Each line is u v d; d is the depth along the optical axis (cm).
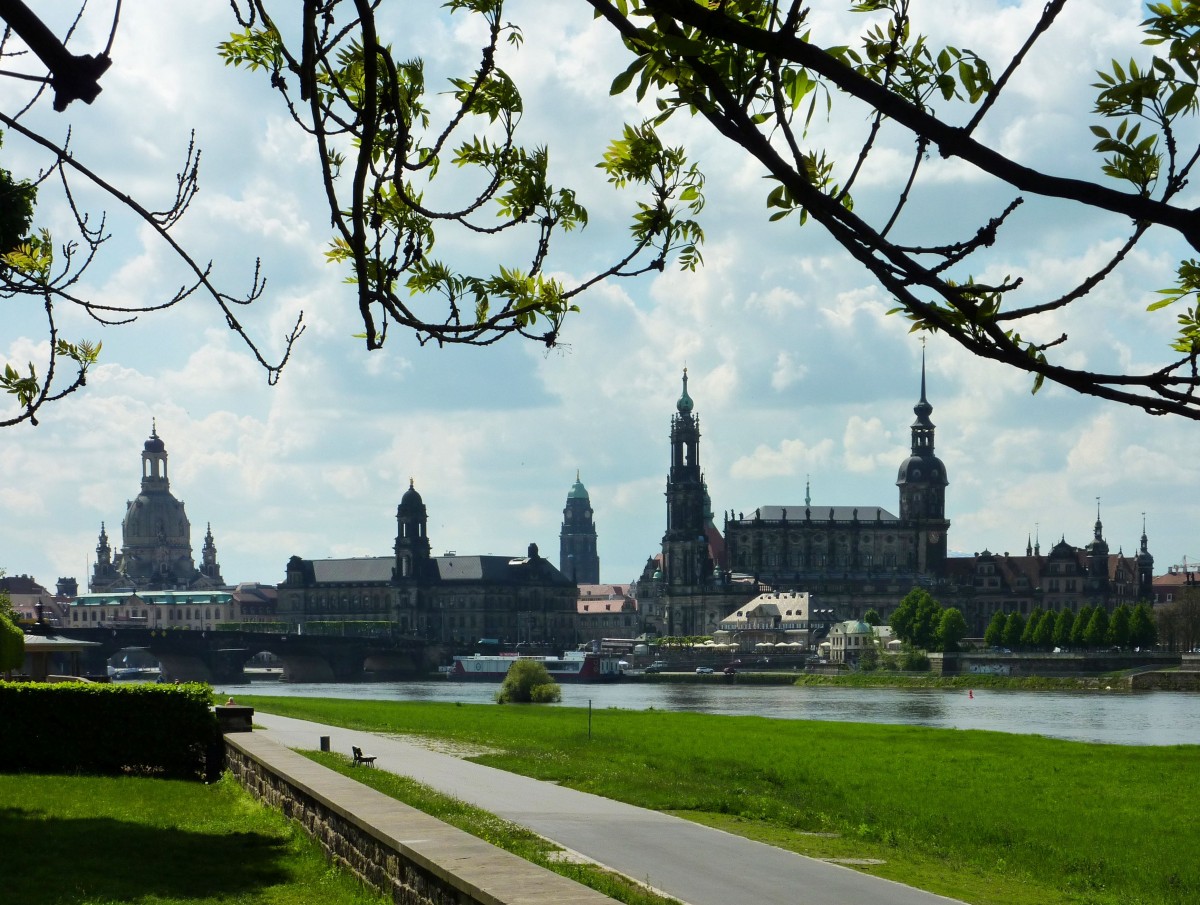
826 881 3669
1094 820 5488
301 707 12138
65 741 5141
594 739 8600
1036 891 3903
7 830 3656
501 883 2031
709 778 6538
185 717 5162
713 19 900
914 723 15512
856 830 4909
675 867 3812
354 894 2828
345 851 3047
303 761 4131
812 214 984
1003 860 4406
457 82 1367
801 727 10675
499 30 1270
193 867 3225
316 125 1073
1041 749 8806
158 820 3950
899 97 899
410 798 4488
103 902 2827
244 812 4122
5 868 3130
